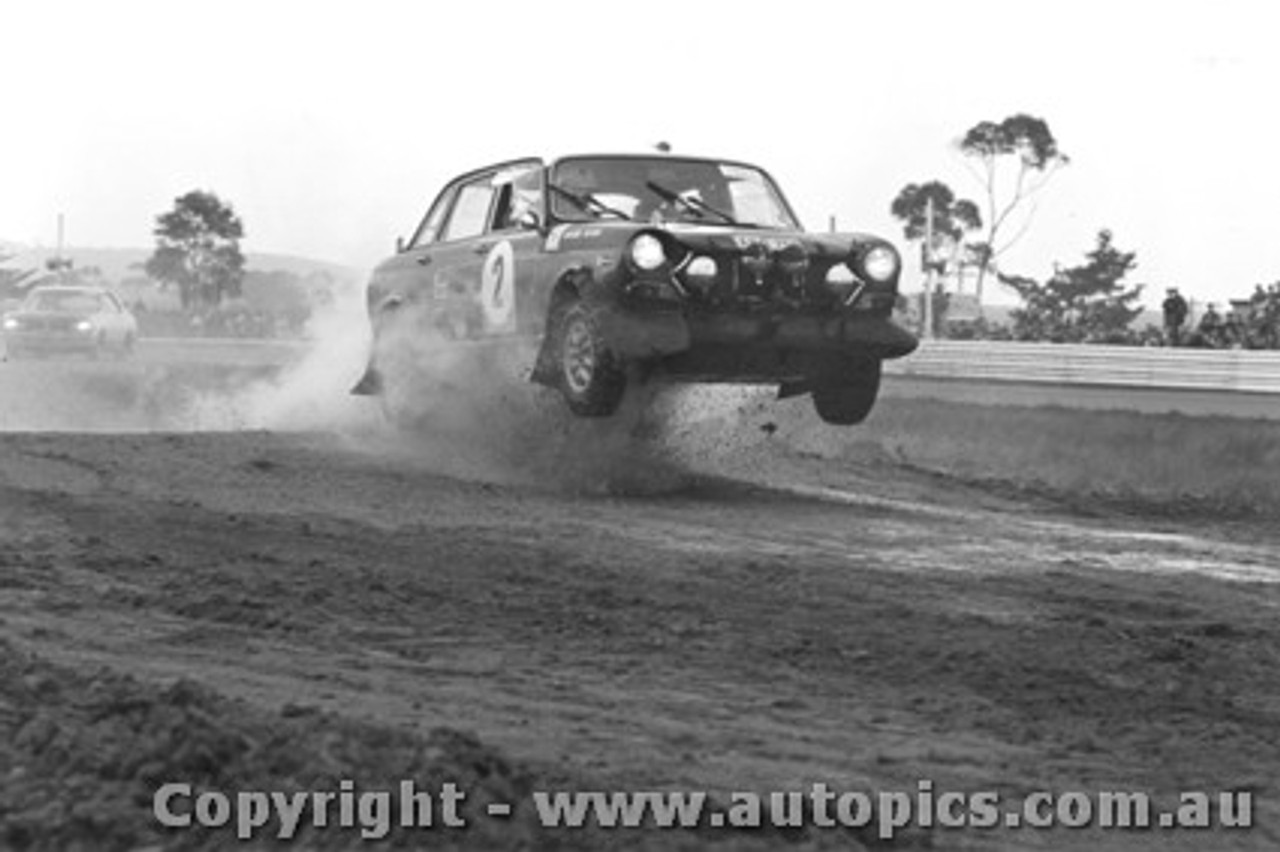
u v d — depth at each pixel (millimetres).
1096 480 17750
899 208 51031
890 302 13992
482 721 6527
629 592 9336
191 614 8383
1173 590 10320
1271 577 11125
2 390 27188
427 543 10719
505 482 14250
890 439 20219
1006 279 50344
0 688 6195
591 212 14898
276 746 5426
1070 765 6402
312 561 9883
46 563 9570
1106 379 31547
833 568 10453
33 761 5422
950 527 12836
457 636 8156
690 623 8562
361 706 6633
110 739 5508
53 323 39375
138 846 4879
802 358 14047
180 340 46156
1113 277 48969
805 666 7805
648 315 13438
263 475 13891
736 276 13578
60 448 14992
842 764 6246
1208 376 30359
